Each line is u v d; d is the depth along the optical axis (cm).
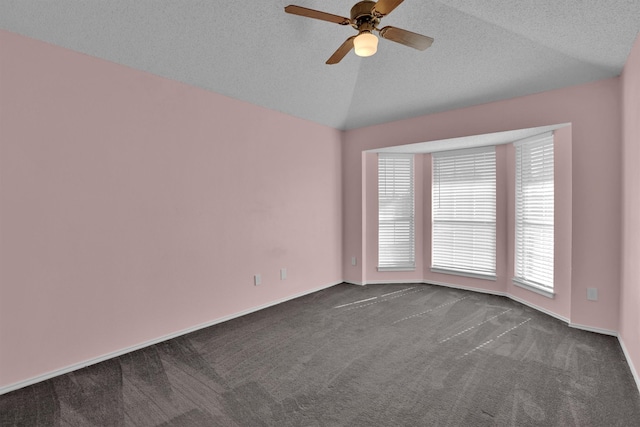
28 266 227
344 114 459
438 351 276
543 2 226
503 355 267
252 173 375
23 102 223
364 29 210
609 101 301
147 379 235
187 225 316
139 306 284
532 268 390
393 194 506
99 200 260
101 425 186
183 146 312
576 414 192
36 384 228
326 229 477
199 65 301
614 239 301
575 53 281
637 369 228
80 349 251
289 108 404
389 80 383
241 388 223
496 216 439
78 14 229
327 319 353
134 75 278
